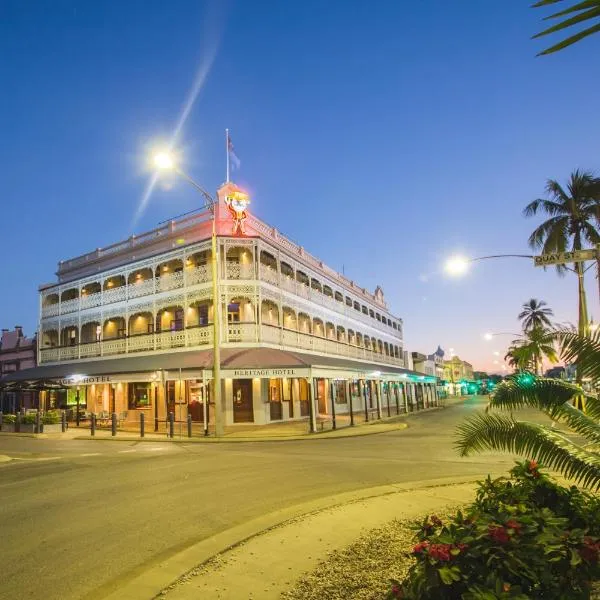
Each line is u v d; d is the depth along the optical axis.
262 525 6.65
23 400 37.72
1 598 4.62
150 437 21.59
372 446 17.12
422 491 8.73
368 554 5.43
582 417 4.84
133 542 6.22
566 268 30.22
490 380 128.88
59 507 7.96
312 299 36.12
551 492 4.26
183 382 28.61
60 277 37.59
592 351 4.91
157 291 30.20
